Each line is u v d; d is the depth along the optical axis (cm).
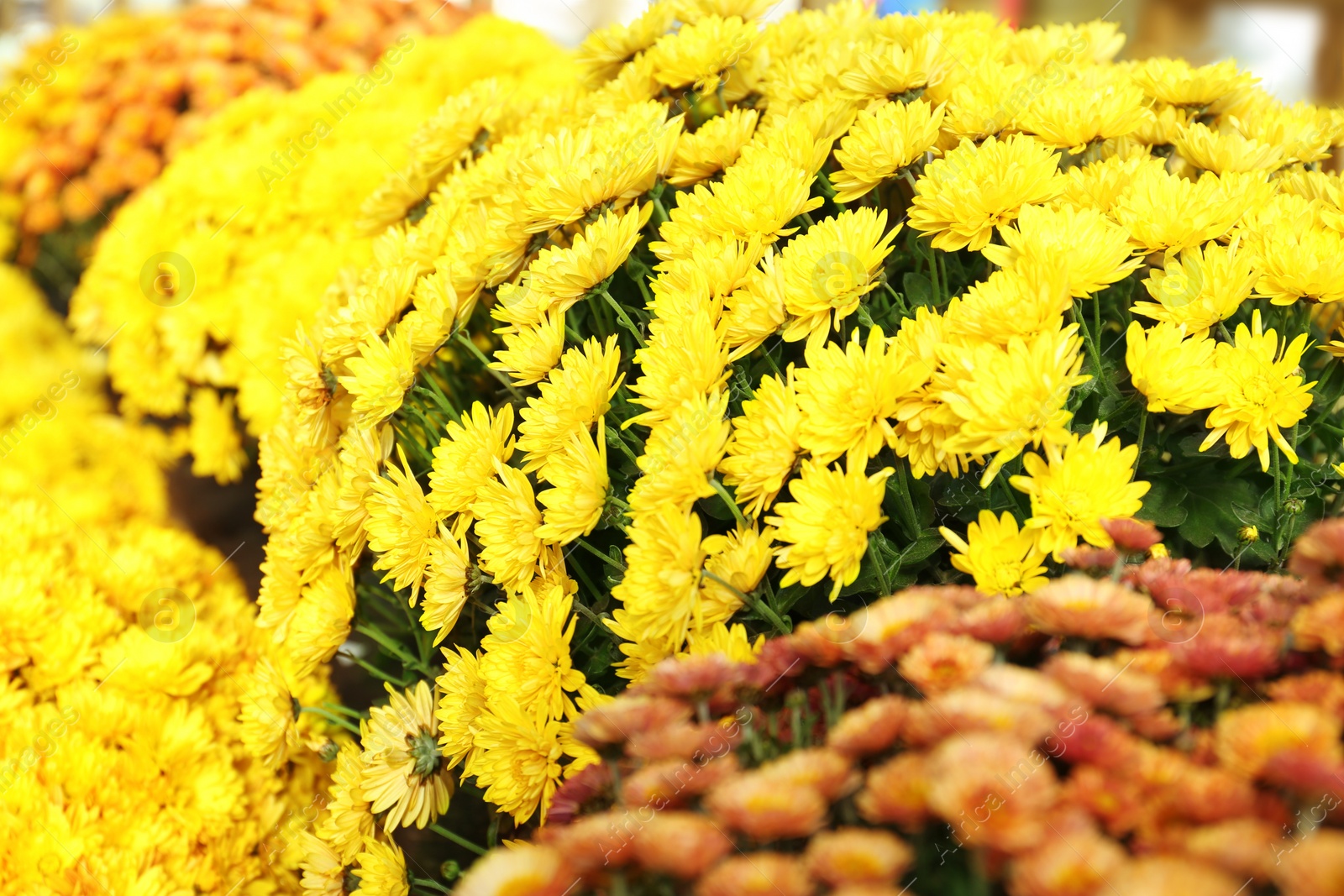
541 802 56
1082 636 47
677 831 46
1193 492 57
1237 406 54
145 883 62
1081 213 55
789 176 58
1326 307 60
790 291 56
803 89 66
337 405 66
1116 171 58
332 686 75
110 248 84
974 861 44
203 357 86
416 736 60
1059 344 52
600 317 63
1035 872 43
